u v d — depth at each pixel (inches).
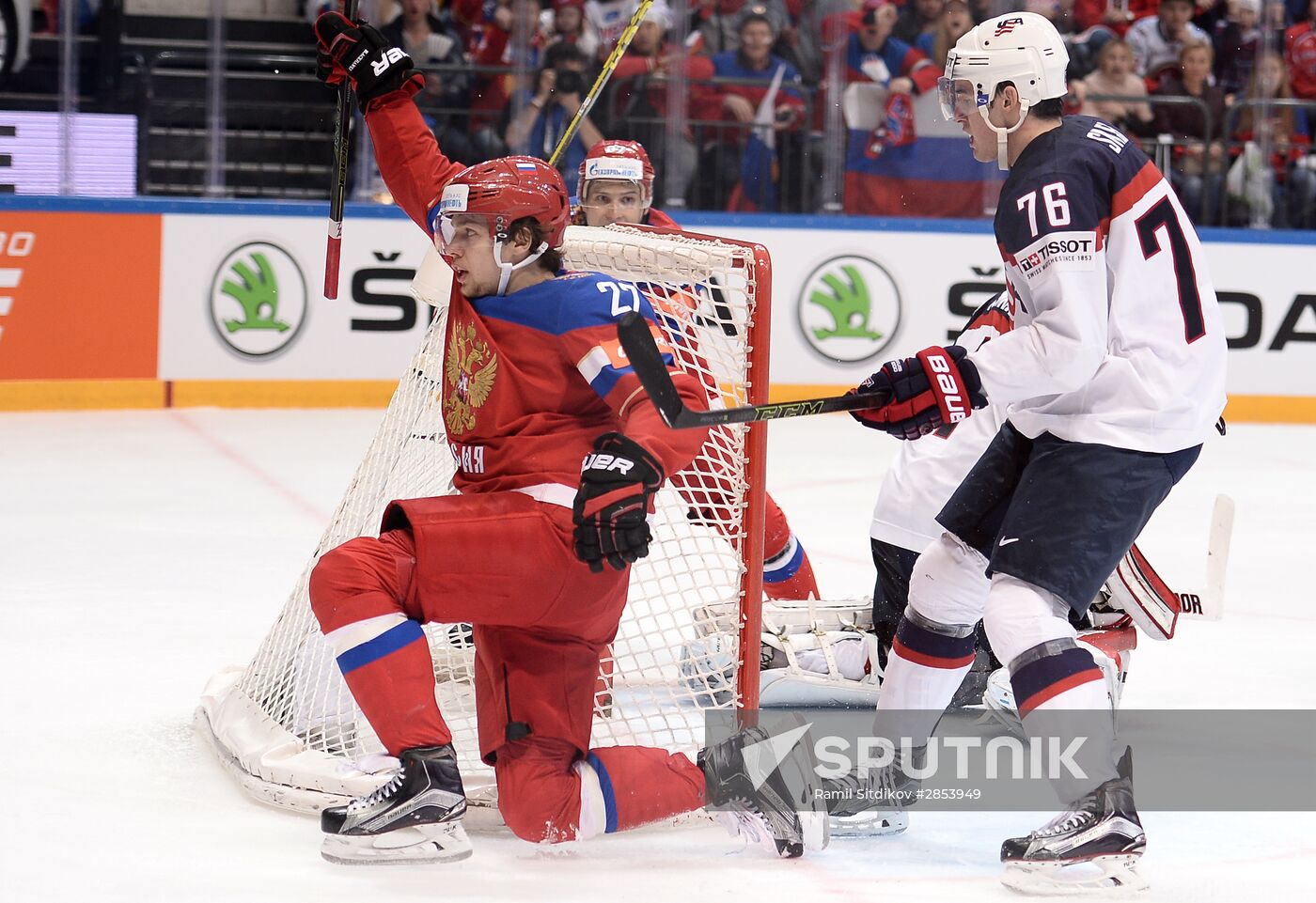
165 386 909.8
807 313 964.0
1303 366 992.9
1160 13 1020.5
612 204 475.8
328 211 917.8
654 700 331.3
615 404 270.8
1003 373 272.4
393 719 271.9
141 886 261.6
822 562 568.7
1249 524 672.4
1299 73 1035.3
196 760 337.1
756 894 264.2
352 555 275.6
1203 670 434.3
